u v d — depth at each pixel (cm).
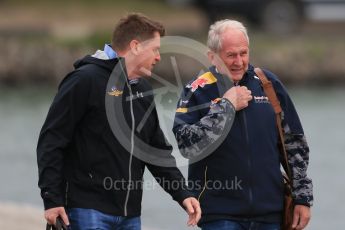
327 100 7212
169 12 11450
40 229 3092
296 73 8775
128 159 1894
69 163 1895
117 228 1906
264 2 8650
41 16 10925
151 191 4128
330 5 8988
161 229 3347
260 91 2003
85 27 9919
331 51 8869
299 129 2033
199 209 1930
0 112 6481
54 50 8931
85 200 1875
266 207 1970
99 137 1877
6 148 5062
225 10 8506
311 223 3588
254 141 1967
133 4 11738
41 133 1872
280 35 8900
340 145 5134
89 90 1870
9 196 3969
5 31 9569
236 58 1962
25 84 8856
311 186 2033
